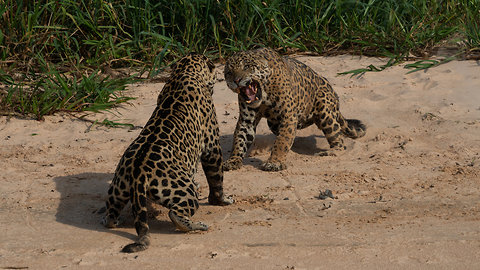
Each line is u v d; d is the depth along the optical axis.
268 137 13.84
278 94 11.97
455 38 18.44
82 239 8.57
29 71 16.67
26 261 7.78
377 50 18.41
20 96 14.69
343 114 14.93
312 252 7.95
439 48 18.38
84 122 14.52
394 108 15.07
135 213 8.39
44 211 9.82
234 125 14.48
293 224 9.13
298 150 13.47
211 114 10.02
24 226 9.14
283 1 19.03
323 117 13.09
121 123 14.38
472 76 16.61
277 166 11.92
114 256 7.90
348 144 13.42
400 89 16.02
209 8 18.12
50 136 13.76
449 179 11.17
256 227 8.99
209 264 7.59
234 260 7.70
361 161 12.34
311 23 18.67
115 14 17.94
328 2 19.03
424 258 7.68
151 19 17.81
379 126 14.23
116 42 18.06
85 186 10.95
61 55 17.62
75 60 17.34
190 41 18.16
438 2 19.22
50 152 12.87
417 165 12.00
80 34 17.81
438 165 11.97
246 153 13.23
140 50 17.86
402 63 17.78
